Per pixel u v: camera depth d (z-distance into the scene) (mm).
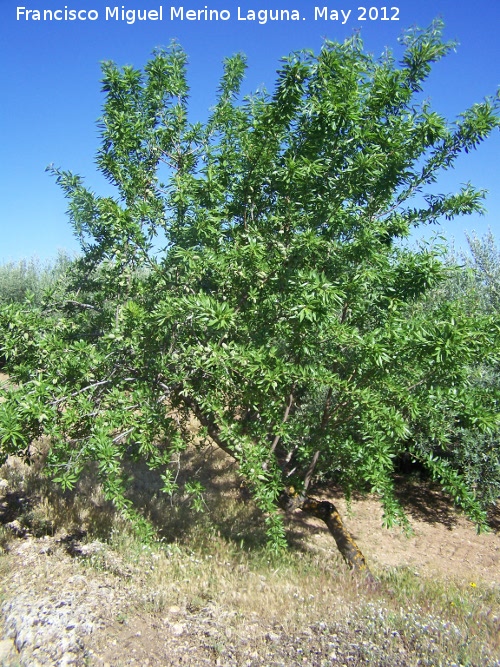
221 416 3719
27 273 15438
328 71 3822
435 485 8562
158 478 7215
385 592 4379
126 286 4254
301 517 7113
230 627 3594
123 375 4148
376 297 3973
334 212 3850
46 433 3717
